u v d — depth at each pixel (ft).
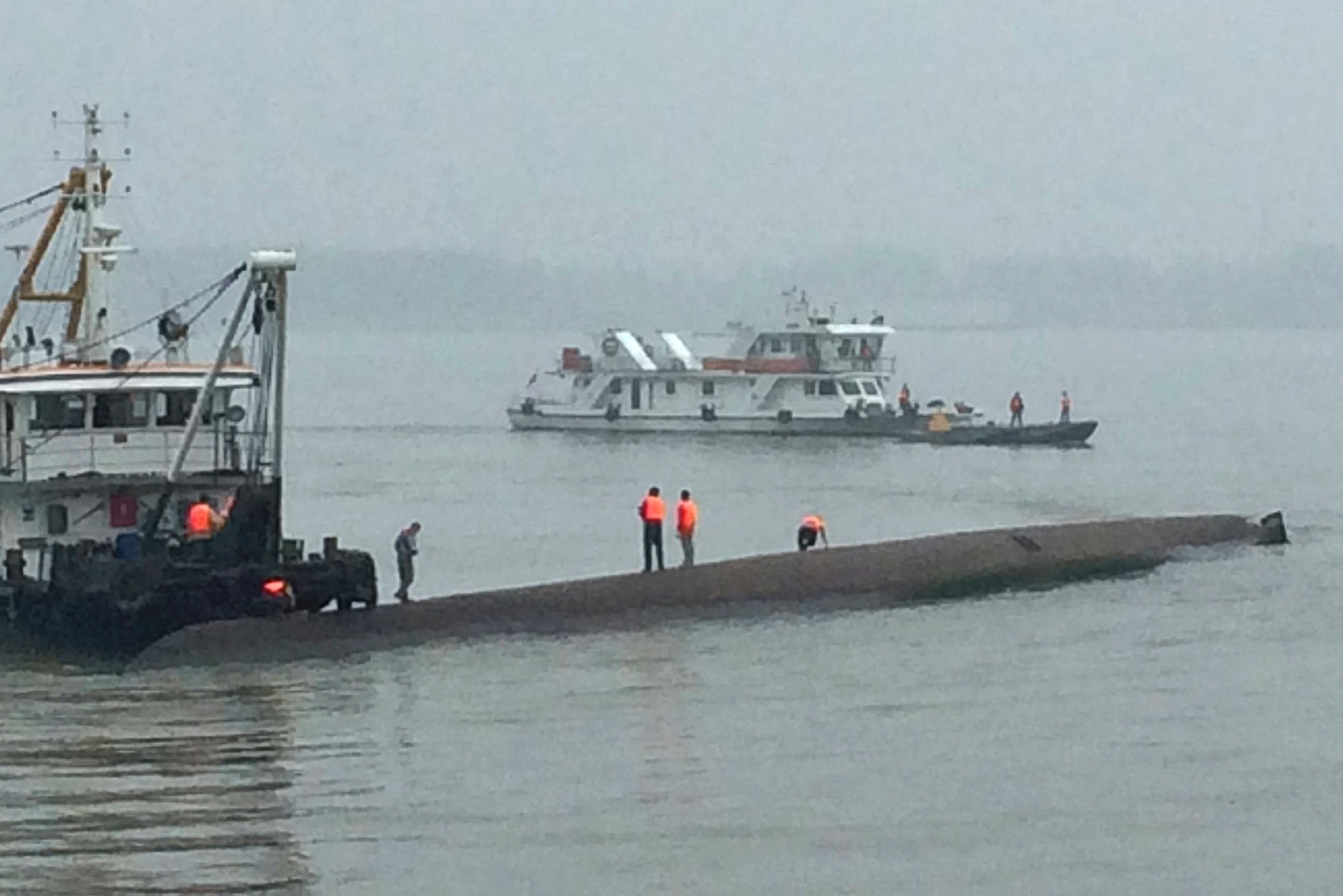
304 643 314.55
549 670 307.99
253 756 259.39
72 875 214.28
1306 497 566.77
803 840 223.71
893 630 338.75
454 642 324.80
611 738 266.98
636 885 210.38
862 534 503.61
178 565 309.83
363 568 321.73
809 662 313.32
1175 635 330.95
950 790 241.76
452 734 269.23
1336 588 373.40
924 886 209.77
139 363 337.52
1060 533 402.31
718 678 302.04
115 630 307.17
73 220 348.18
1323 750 256.73
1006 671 305.53
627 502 573.33
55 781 248.93
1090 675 302.04
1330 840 221.87
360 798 240.94
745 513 550.36
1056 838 223.92
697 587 352.28
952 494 593.83
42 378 325.01
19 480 323.37
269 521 318.45
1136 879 211.41
